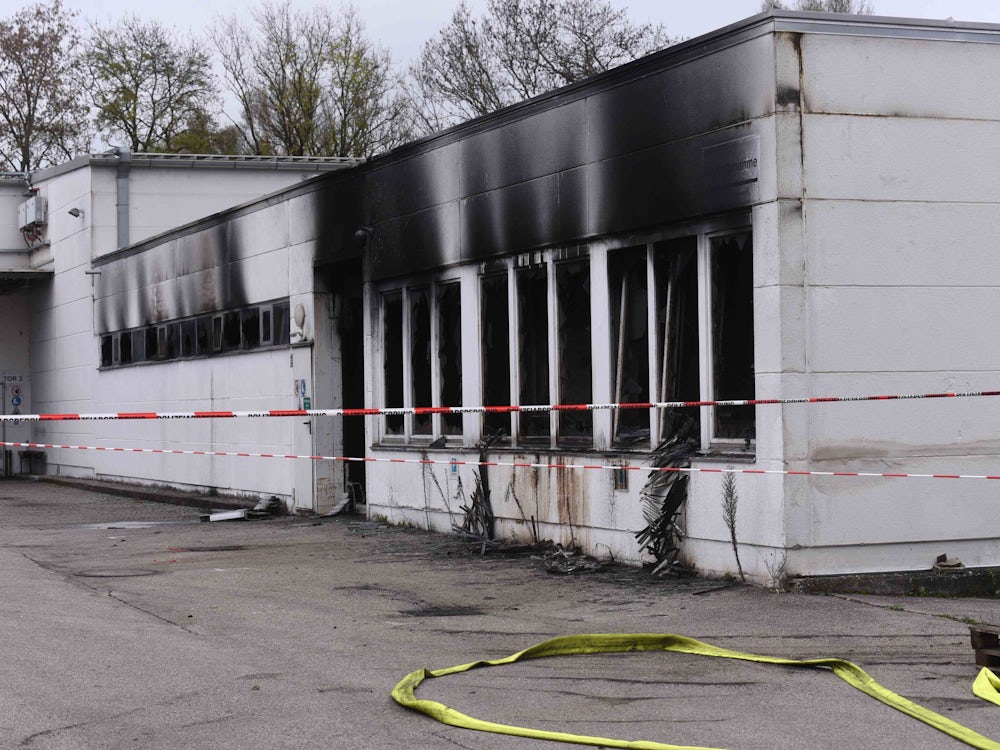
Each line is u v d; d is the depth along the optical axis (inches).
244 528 695.7
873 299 427.2
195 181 1206.9
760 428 423.5
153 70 1979.6
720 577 443.5
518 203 551.8
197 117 1989.4
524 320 555.2
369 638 352.8
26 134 1927.9
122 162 1178.6
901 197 431.5
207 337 914.1
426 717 256.2
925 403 432.1
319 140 1953.7
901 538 427.5
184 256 949.2
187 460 957.8
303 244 761.0
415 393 647.8
